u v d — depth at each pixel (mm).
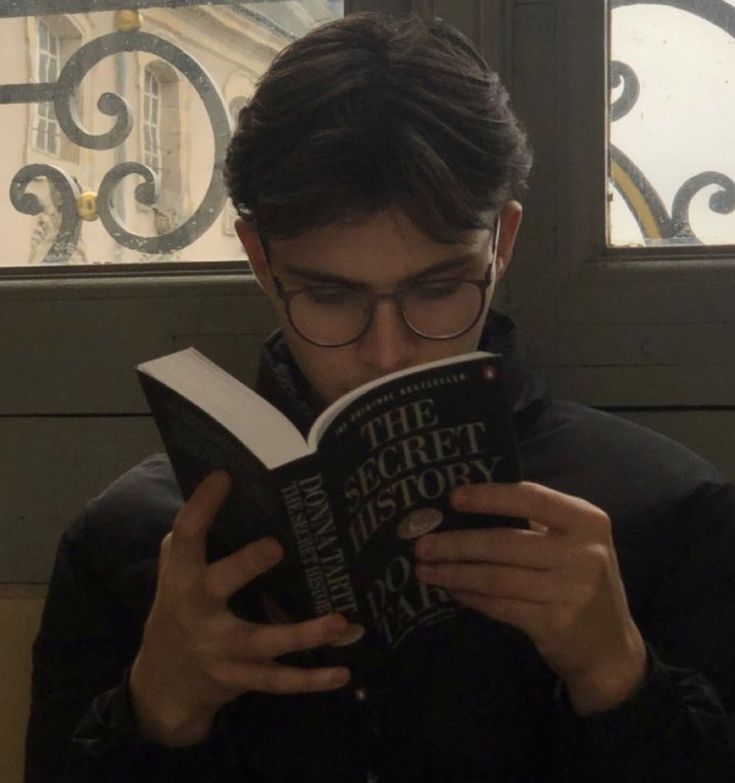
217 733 833
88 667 981
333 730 884
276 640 698
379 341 814
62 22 1298
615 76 1178
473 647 888
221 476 710
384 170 772
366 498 695
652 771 773
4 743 1179
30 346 1266
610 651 762
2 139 1314
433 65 834
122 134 1289
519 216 926
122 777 806
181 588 727
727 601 898
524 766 881
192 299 1229
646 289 1137
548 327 1157
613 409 1155
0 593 1232
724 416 1139
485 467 719
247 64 1259
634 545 915
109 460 1257
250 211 856
